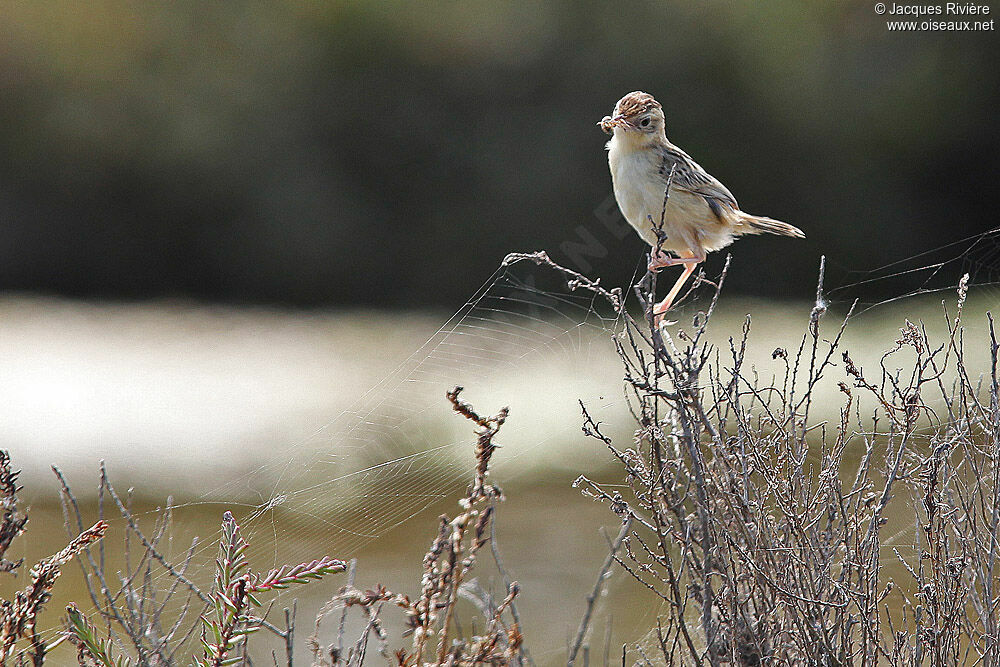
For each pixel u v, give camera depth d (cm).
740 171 4228
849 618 563
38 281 4241
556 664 755
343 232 4331
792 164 4197
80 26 4303
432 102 4381
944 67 4016
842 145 4144
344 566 514
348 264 4322
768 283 3772
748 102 4209
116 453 1353
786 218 4169
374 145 4369
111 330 2612
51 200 4250
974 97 4009
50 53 4262
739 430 571
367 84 4388
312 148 4375
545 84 4341
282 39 4441
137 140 4272
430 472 755
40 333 2544
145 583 563
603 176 4253
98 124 4266
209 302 4022
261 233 4325
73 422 1530
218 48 4434
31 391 1741
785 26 4181
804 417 584
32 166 4231
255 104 4369
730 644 549
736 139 4225
